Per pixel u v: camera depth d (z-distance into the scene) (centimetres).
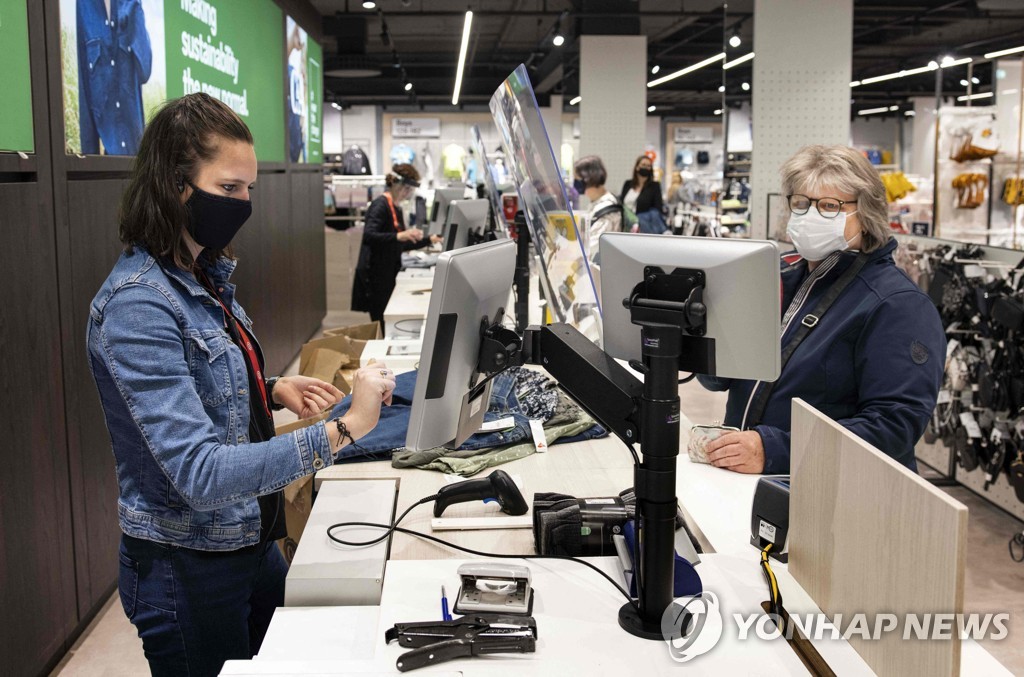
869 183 211
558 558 171
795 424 158
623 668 132
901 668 121
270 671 131
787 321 227
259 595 184
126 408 148
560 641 140
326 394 191
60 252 291
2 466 249
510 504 194
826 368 215
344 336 404
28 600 266
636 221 707
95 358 146
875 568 129
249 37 588
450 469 223
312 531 181
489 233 436
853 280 217
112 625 317
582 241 243
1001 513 427
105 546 333
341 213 1205
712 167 3080
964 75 1485
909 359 202
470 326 156
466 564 155
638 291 148
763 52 610
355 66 1425
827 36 608
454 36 1858
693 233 903
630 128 1284
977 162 675
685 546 166
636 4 1266
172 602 157
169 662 162
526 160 267
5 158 253
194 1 454
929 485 115
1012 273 404
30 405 268
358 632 147
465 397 164
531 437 241
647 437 139
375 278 696
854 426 198
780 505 167
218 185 147
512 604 149
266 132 643
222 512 158
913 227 894
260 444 143
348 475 223
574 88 2394
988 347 423
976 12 1366
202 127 145
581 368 146
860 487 133
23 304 264
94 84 321
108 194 335
